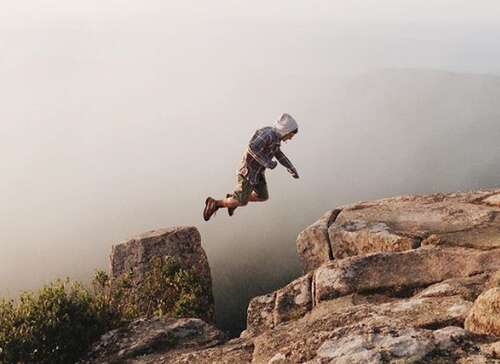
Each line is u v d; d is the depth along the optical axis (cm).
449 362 379
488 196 1056
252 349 558
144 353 667
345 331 457
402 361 384
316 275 788
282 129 616
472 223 909
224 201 644
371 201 1138
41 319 719
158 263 1232
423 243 862
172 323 742
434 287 652
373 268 769
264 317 798
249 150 618
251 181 625
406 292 710
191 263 1260
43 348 691
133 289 1193
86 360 678
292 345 469
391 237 900
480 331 451
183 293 1167
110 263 1266
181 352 661
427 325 517
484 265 718
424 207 1037
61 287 774
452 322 516
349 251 968
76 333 715
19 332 689
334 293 742
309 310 768
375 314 563
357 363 390
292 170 627
